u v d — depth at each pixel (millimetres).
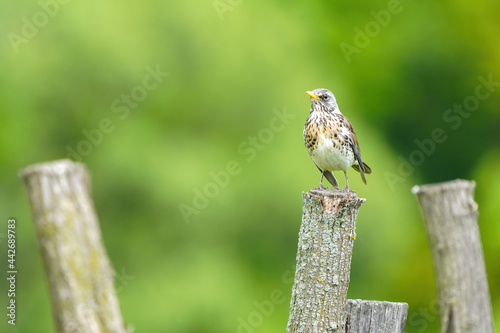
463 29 23141
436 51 22844
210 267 14961
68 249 6043
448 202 9953
